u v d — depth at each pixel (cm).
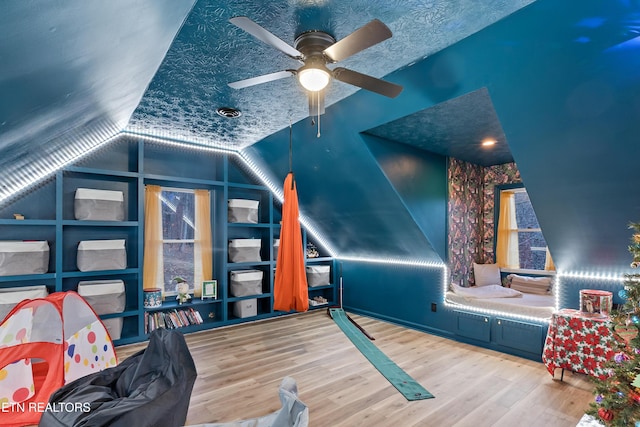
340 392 289
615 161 250
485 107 301
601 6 189
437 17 211
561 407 264
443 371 332
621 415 186
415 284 489
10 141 191
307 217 578
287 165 488
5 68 109
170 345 154
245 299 505
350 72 215
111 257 396
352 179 434
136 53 191
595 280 334
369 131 366
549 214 316
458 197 496
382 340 431
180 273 480
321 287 596
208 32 212
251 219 517
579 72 221
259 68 262
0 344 252
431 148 435
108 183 421
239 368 340
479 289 459
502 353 383
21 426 238
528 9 206
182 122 388
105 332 310
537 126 262
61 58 132
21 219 351
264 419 131
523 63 233
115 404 127
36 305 269
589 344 293
